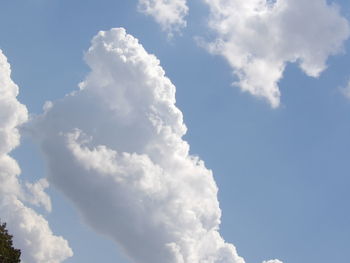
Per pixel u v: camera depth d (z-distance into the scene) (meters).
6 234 84.25
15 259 82.19
